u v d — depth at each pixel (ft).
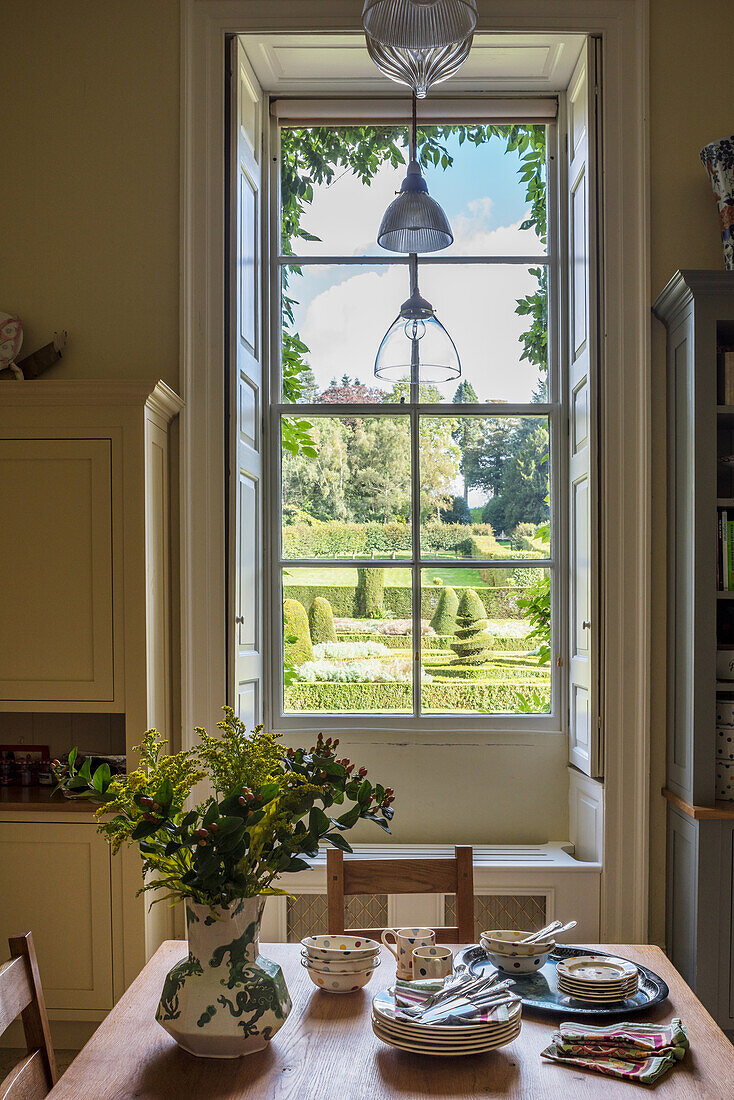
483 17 12.32
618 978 6.42
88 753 11.96
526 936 7.06
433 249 11.31
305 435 14.08
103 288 12.42
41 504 10.98
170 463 12.30
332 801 6.34
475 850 13.09
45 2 12.57
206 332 12.30
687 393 11.32
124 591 10.91
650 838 12.07
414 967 6.42
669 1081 5.36
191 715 12.09
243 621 12.62
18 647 11.01
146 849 5.62
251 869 5.76
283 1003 5.79
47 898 10.81
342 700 13.87
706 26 12.41
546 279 14.14
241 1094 5.19
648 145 12.26
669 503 12.05
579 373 13.14
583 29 12.33
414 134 10.81
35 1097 5.55
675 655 11.79
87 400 10.87
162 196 12.42
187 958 5.78
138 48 12.48
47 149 12.52
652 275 12.35
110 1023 6.13
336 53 12.98
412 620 13.88
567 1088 5.27
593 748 12.16
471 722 13.70
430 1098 5.14
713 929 10.66
